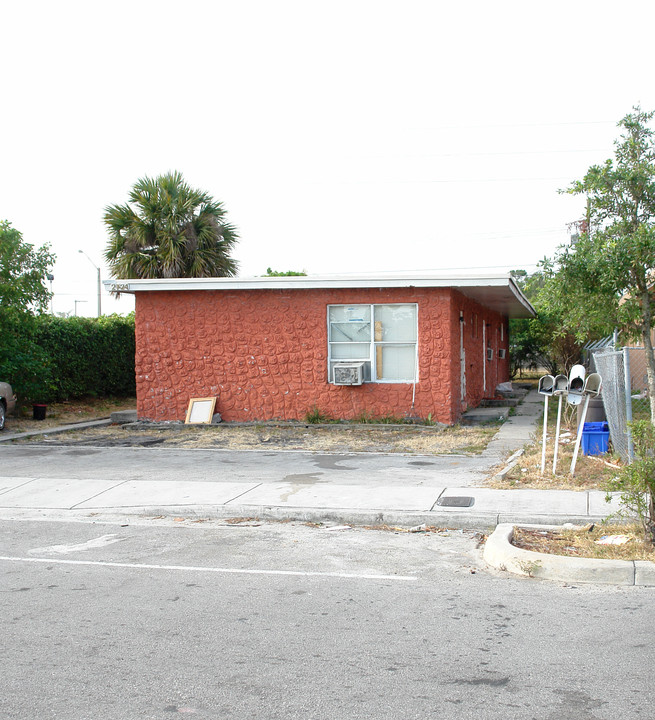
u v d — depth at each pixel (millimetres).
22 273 18844
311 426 16875
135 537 8102
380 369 17203
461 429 16297
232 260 25609
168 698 4160
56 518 9141
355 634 5105
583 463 11039
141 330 18125
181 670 4539
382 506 8867
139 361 18125
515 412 19609
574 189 9375
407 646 4879
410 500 9125
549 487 9641
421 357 16797
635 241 8461
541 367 42000
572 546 7121
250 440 15266
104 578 6531
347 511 8703
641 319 9398
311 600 5855
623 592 6004
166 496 9836
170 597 5973
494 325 25109
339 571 6672
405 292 16891
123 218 23828
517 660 4625
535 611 5543
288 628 5238
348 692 4207
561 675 4398
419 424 16734
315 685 4301
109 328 24797
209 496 9727
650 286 9227
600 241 9023
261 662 4645
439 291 16703
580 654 4707
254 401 17641
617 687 4227
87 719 3926
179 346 17953
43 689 4297
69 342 22688
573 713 3922
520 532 7699
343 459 12656
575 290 9320
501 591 6055
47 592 6141
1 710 4031
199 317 17875
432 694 4168
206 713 3977
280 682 4348
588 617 5395
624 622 5281
